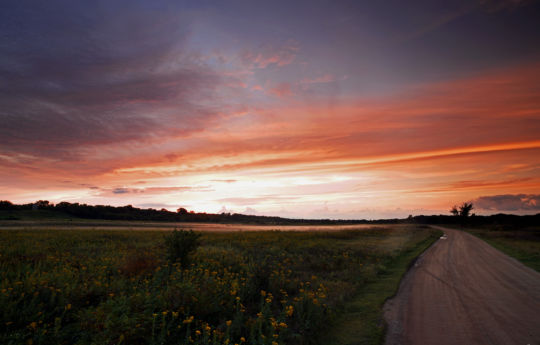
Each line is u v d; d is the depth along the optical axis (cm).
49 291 728
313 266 1483
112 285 829
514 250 2311
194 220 14450
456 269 1459
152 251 1567
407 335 625
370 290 1027
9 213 10888
